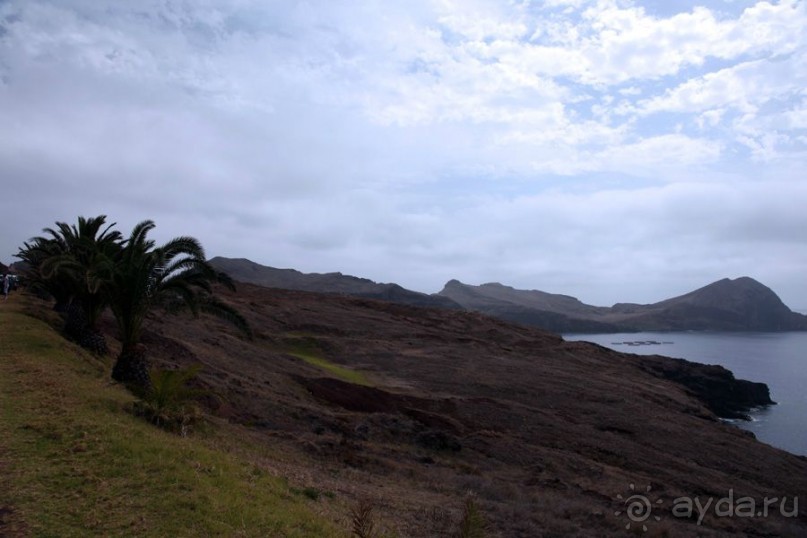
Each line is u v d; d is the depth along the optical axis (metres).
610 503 22.00
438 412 36.56
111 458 10.63
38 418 12.25
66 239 26.22
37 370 16.50
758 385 86.94
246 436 19.22
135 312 19.52
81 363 19.83
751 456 36.78
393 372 51.69
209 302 21.11
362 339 65.56
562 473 26.64
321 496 12.90
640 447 34.72
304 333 66.06
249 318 66.12
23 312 26.75
